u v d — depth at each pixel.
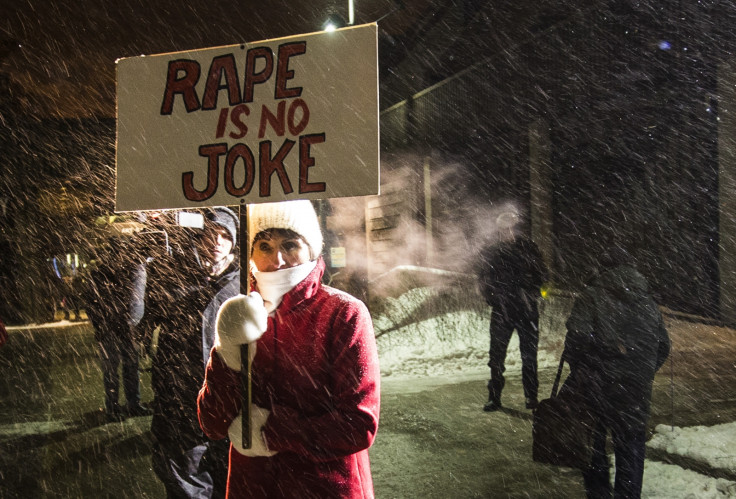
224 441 3.71
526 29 16.00
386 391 8.23
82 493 4.98
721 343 10.14
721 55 12.11
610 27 14.17
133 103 2.58
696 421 6.39
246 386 2.23
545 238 15.24
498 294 7.16
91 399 8.09
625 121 13.89
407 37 18.19
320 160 2.39
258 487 2.25
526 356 7.10
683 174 12.88
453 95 17.62
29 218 20.72
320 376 2.30
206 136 2.51
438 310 12.12
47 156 23.33
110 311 6.90
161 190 2.53
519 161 16.38
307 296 2.37
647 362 3.91
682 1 12.77
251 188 2.44
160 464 3.67
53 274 19.92
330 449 2.18
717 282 12.19
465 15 16.41
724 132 11.99
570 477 5.10
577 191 14.66
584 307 4.02
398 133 19.14
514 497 4.74
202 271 3.89
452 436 6.23
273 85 2.46
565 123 15.11
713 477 4.93
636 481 3.89
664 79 13.28
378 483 5.10
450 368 9.53
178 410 3.68
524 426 6.50
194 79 2.54
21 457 5.66
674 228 12.88
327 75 2.41
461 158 17.36
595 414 3.97
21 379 8.98
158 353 3.77
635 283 3.98
